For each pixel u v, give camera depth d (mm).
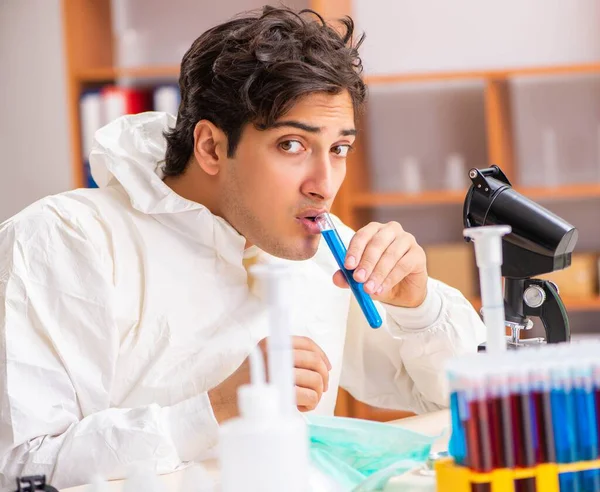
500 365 755
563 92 3379
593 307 3098
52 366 1246
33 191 3404
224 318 1403
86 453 1140
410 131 3494
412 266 1332
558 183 3406
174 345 1358
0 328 1237
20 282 1267
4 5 3377
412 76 3156
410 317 1490
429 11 3473
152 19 3508
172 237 1404
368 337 1664
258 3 3469
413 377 1577
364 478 1005
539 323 3043
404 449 1056
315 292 1559
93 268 1316
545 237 1092
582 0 3379
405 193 3355
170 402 1346
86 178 3193
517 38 3428
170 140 1449
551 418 762
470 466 749
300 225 1300
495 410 750
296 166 1278
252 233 1348
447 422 1283
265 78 1253
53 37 3369
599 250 3414
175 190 1460
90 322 1296
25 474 1147
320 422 1098
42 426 1198
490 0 3436
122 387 1347
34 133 3391
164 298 1370
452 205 3494
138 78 3287
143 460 1114
